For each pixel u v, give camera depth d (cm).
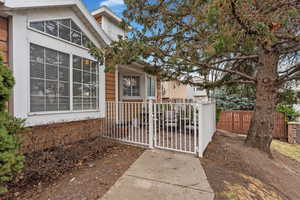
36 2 368
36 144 382
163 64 536
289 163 548
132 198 241
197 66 505
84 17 503
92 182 283
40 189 263
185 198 244
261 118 536
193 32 471
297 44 440
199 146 414
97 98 569
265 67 528
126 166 353
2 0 309
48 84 410
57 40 432
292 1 328
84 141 511
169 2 452
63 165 337
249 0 261
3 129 221
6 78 239
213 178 306
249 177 338
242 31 298
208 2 299
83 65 515
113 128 588
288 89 668
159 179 298
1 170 207
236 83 618
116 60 443
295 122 832
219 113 948
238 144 582
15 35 345
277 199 292
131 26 494
